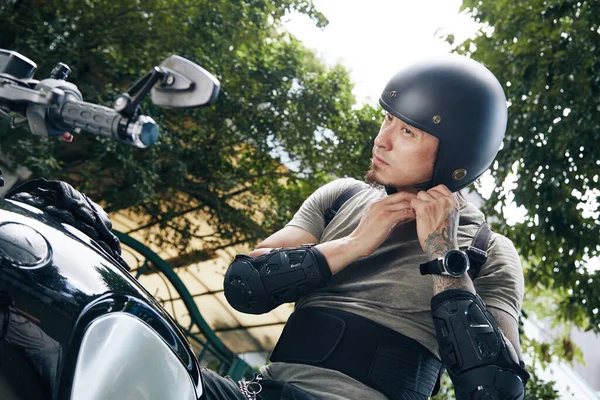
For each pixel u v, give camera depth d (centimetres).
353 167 859
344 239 124
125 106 75
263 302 123
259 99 823
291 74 833
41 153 631
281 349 122
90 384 79
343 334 117
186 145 825
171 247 890
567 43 649
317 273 120
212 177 836
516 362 116
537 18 667
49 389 77
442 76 125
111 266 88
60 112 78
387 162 127
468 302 116
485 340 115
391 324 118
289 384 115
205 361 741
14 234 81
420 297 121
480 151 127
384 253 126
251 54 835
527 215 655
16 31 645
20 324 77
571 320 687
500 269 127
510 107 665
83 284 82
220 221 852
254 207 891
